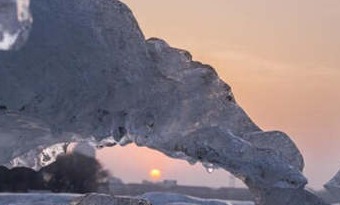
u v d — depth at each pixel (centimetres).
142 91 706
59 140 736
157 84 715
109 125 705
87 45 691
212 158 707
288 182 701
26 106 679
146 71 713
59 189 8506
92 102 695
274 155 711
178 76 724
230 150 702
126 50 709
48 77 677
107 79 695
